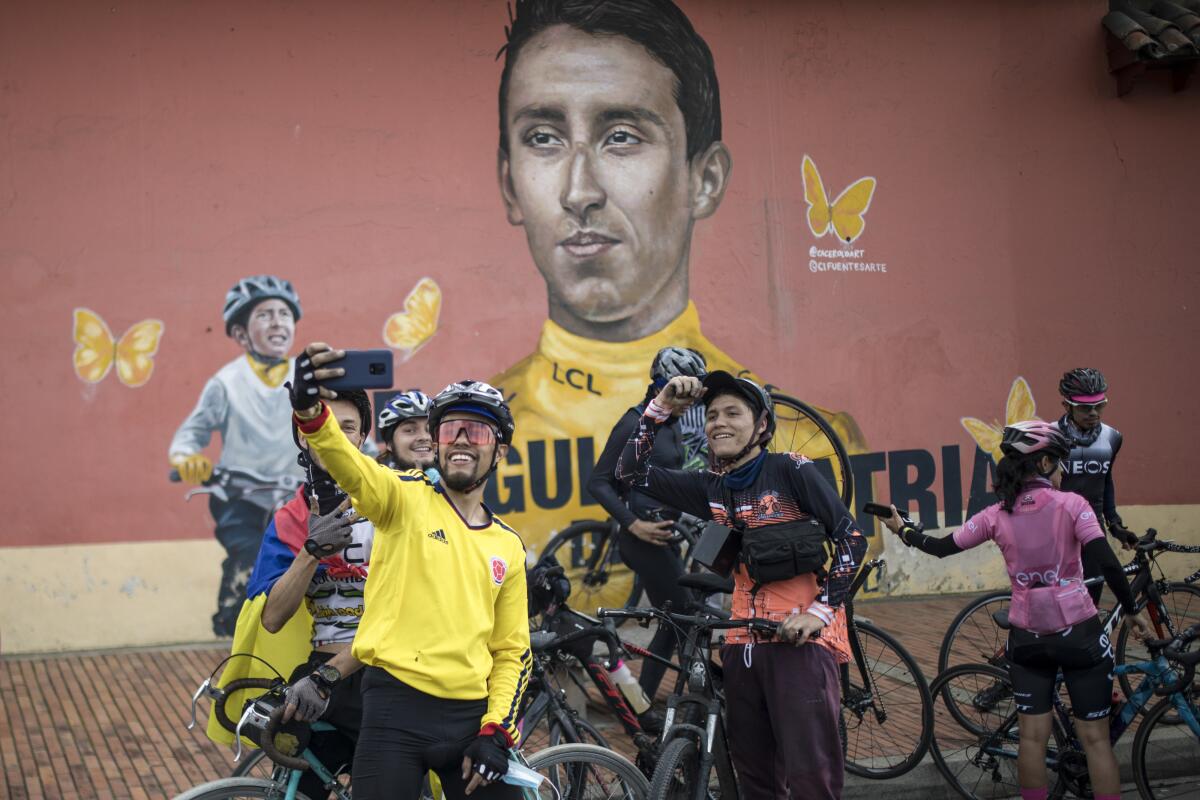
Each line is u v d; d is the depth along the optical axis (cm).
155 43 1081
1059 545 621
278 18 1112
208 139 1094
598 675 639
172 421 1080
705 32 1221
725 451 554
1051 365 1305
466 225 1156
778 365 1236
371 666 424
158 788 694
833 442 821
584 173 1186
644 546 797
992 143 1295
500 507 1161
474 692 422
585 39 1188
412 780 414
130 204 1073
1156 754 748
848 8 1259
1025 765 631
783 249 1241
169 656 1030
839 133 1256
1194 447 1335
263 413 1102
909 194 1273
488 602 429
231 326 1095
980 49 1293
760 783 561
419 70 1145
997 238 1295
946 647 837
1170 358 1333
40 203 1054
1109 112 1322
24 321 1047
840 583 544
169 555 1075
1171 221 1337
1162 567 1315
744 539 554
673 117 1209
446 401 430
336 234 1123
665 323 1208
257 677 477
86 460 1059
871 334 1259
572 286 1184
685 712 568
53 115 1057
